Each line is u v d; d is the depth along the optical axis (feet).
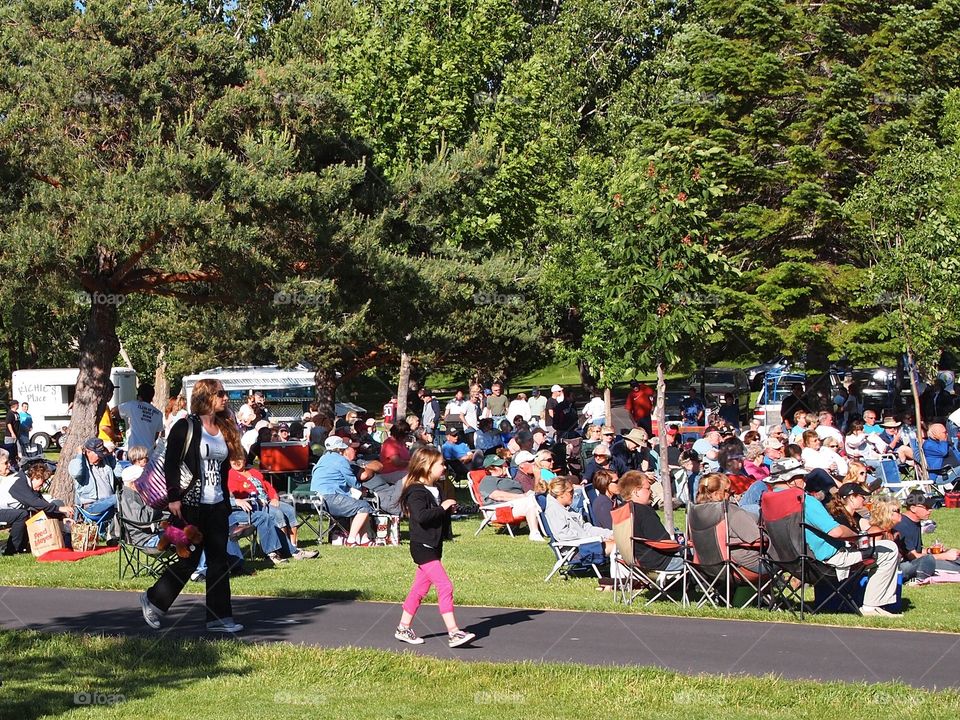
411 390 173.78
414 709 26.32
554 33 184.85
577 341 163.32
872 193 85.66
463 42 111.04
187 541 32.37
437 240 82.07
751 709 26.68
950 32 119.34
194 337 133.80
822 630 35.40
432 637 33.86
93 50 63.57
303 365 136.05
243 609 37.60
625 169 51.42
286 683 28.35
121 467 53.78
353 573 45.44
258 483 50.83
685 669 30.40
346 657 30.53
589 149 168.25
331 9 144.05
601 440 74.28
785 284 112.27
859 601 38.96
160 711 25.73
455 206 82.38
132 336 175.01
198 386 33.01
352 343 110.73
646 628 35.37
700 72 121.39
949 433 77.71
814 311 113.70
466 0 112.37
